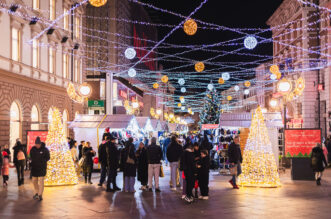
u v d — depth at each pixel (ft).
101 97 168.35
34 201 41.01
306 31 153.99
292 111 173.58
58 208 37.04
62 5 120.06
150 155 49.03
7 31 86.94
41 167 41.93
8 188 51.39
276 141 69.62
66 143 56.44
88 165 57.11
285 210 35.86
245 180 53.26
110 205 38.75
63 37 119.34
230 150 51.49
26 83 95.81
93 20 216.74
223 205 38.65
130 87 227.20
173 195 45.68
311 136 60.90
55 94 114.93
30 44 98.53
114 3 216.95
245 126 75.87
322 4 145.18
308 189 50.19
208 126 99.30
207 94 226.99
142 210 36.17
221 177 66.08
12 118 92.07
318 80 151.33
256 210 35.94
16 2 90.07
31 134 67.67
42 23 104.32
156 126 120.57
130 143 48.67
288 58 172.86
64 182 54.90
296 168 61.05
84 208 37.09
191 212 35.17
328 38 137.69
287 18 182.70
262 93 246.06
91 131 78.18
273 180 52.37
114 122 78.79
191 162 40.52
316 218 32.42
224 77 109.19
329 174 69.87
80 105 138.10
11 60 87.97
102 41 216.13
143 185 50.57
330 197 43.45
